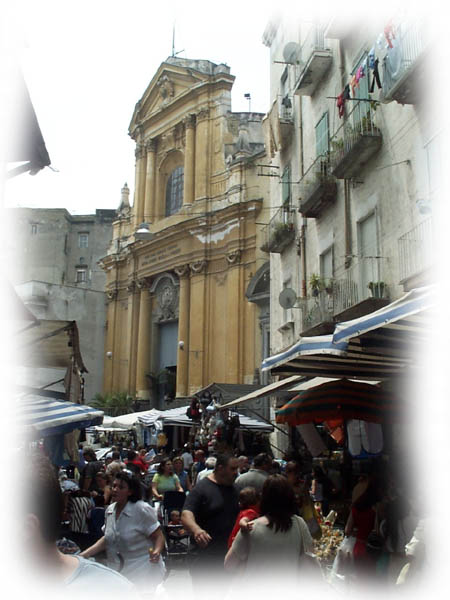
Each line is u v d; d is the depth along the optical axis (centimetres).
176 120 4062
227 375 3288
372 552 638
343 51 1738
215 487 550
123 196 4559
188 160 3850
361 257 1452
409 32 1230
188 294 3706
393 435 1109
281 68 2438
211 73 3891
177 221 3844
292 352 754
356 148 1455
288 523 426
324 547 747
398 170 1352
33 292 4334
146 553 557
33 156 881
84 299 4494
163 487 1139
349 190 1639
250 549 419
